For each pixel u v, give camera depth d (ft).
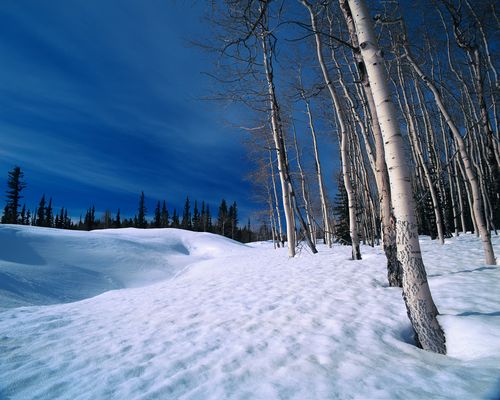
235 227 188.55
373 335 10.20
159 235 81.25
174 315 14.48
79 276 38.50
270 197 85.25
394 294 15.02
